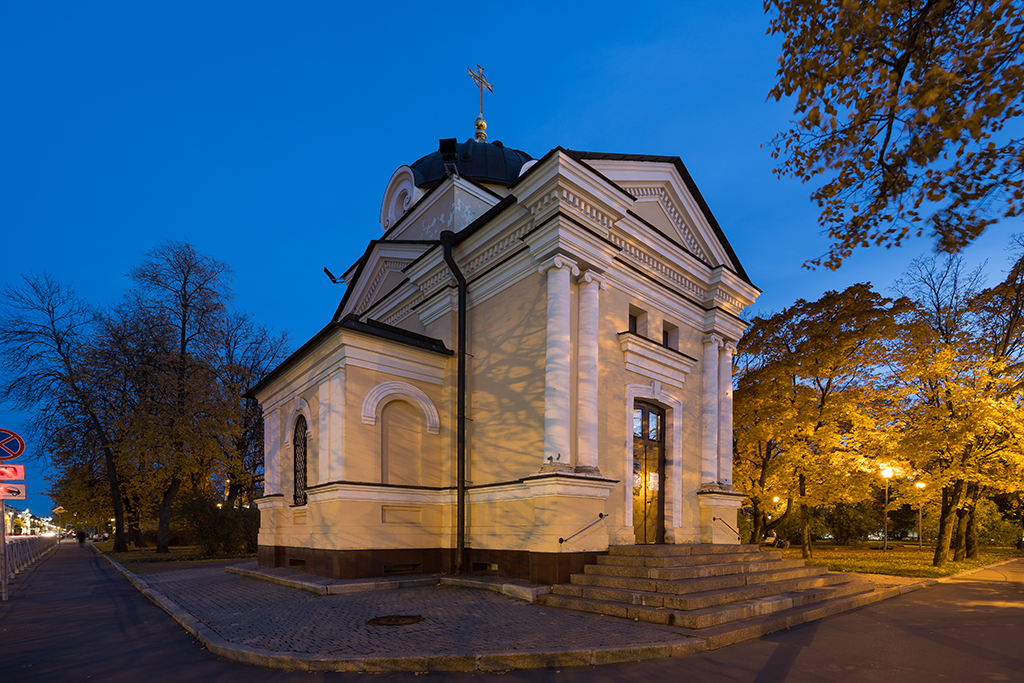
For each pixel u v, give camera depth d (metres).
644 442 12.95
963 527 19.16
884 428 18.38
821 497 19.39
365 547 11.59
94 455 26.23
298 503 14.44
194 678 5.76
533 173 11.34
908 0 4.59
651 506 12.88
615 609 8.30
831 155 5.29
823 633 7.84
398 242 17.03
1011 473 15.83
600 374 11.85
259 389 17.08
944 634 7.79
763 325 21.30
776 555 12.51
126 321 26.25
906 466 17.56
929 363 17.09
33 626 8.64
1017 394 15.34
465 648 6.33
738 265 16.36
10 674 6.00
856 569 15.73
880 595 11.12
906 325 18.19
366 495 11.77
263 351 34.19
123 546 26.50
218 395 26.12
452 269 13.65
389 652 6.19
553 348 10.98
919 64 4.68
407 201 20.58
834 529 32.12
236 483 29.86
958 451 16.12
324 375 12.94
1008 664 6.25
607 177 12.70
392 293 16.31
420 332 15.32
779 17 5.36
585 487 10.55
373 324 12.87
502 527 11.45
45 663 6.43
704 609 8.16
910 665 6.19
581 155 12.55
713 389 14.47
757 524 21.78
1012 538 32.94
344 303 19.89
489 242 13.05
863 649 6.91
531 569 10.38
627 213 12.35
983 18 4.23
